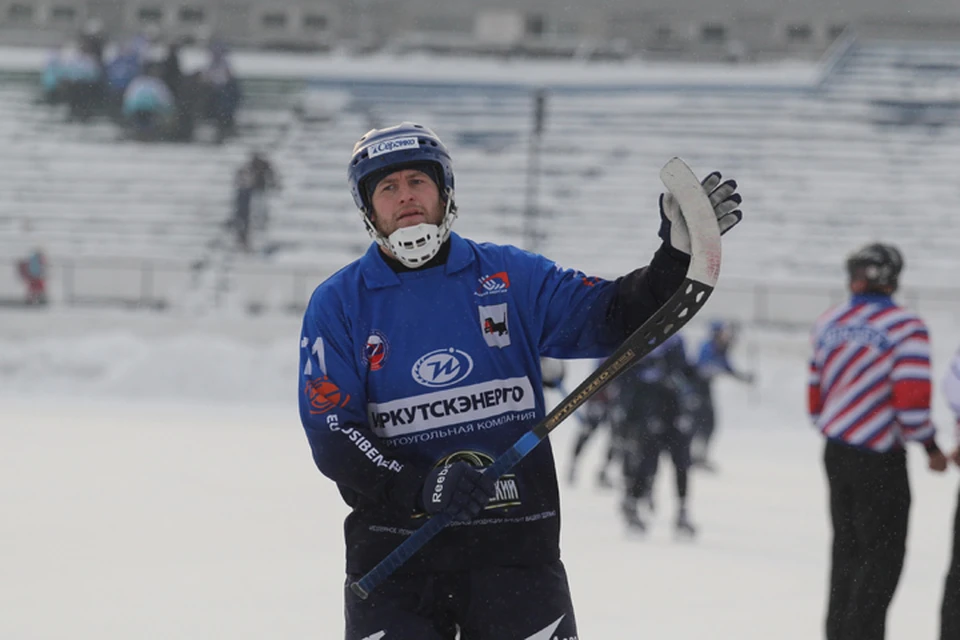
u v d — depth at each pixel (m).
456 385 11.60
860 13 131.38
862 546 19.45
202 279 92.94
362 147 11.48
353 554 11.79
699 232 10.98
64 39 138.62
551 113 121.81
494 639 11.48
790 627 22.50
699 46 134.25
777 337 78.00
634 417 34.41
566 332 11.80
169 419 61.12
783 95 122.44
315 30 138.38
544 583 11.59
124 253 103.44
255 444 51.16
